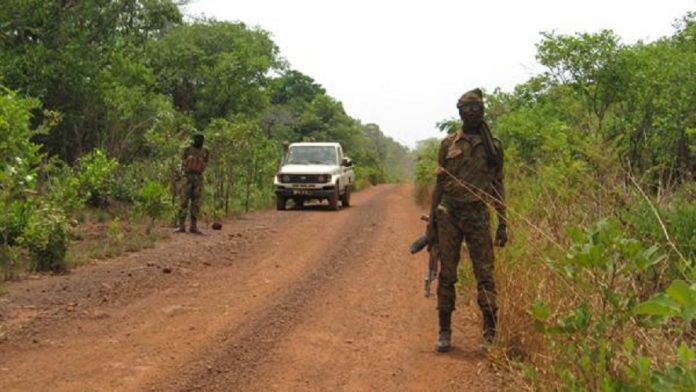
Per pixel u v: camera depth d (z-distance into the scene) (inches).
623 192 271.4
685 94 498.0
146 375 216.5
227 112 1710.1
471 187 238.5
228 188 796.6
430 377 217.2
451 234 243.0
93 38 993.5
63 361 229.8
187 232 596.1
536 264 231.0
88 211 672.4
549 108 629.6
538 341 216.7
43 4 880.9
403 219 757.3
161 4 1198.9
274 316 295.4
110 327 274.8
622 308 158.9
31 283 358.6
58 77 877.2
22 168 394.6
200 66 1656.0
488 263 240.1
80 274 388.5
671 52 582.6
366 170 2379.4
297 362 232.4
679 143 474.9
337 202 896.9
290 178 885.2
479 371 220.5
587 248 156.1
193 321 285.6
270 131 2657.5
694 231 231.8
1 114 397.4
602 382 149.1
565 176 294.8
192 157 593.9
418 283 373.7
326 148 946.7
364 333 269.6
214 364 228.8
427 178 1088.2
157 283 368.2
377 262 445.4
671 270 217.8
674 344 169.8
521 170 388.2
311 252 488.7
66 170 580.7
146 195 598.5
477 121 240.7
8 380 210.1
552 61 566.6
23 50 890.1
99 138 936.9
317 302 324.5
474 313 289.4
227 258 458.9
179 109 1690.5
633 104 546.0
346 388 208.1
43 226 397.4
